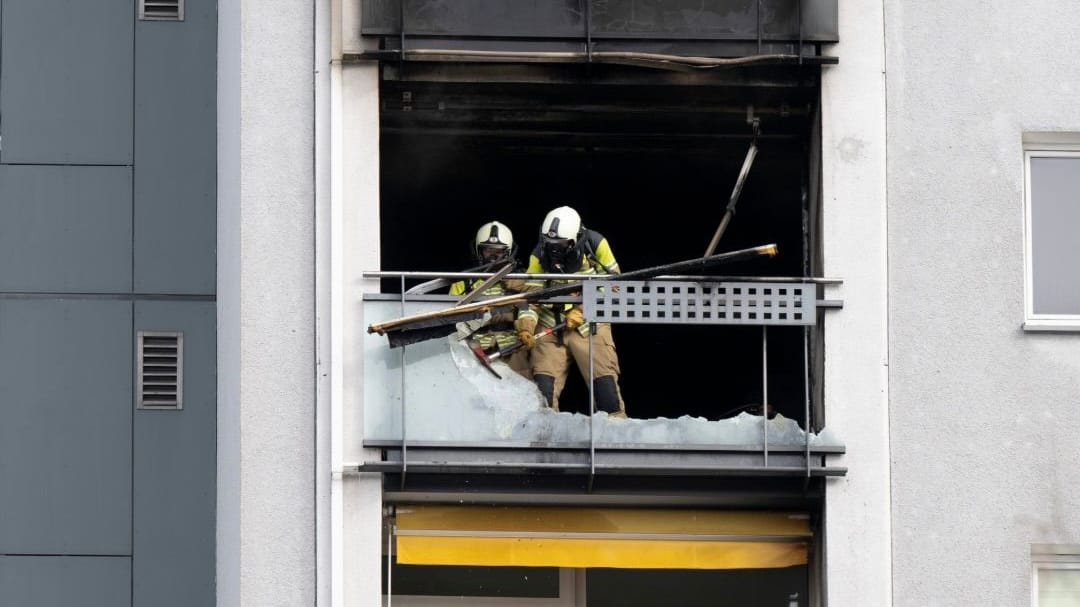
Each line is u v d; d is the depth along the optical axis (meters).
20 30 54.28
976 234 46.22
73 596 51.66
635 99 48.44
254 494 44.16
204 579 51.97
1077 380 45.72
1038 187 47.25
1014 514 45.22
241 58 45.78
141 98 54.25
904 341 45.78
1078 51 46.91
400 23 45.81
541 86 47.34
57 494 52.06
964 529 45.16
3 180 53.50
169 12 54.66
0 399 52.44
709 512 46.78
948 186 46.38
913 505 45.19
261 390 44.50
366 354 44.75
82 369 52.75
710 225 58.91
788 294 44.91
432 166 54.38
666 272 44.38
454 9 46.06
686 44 46.47
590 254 47.00
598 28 46.28
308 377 44.62
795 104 48.41
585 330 47.06
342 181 45.34
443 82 46.84
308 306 44.84
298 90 45.62
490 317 45.44
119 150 54.00
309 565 44.06
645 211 58.66
